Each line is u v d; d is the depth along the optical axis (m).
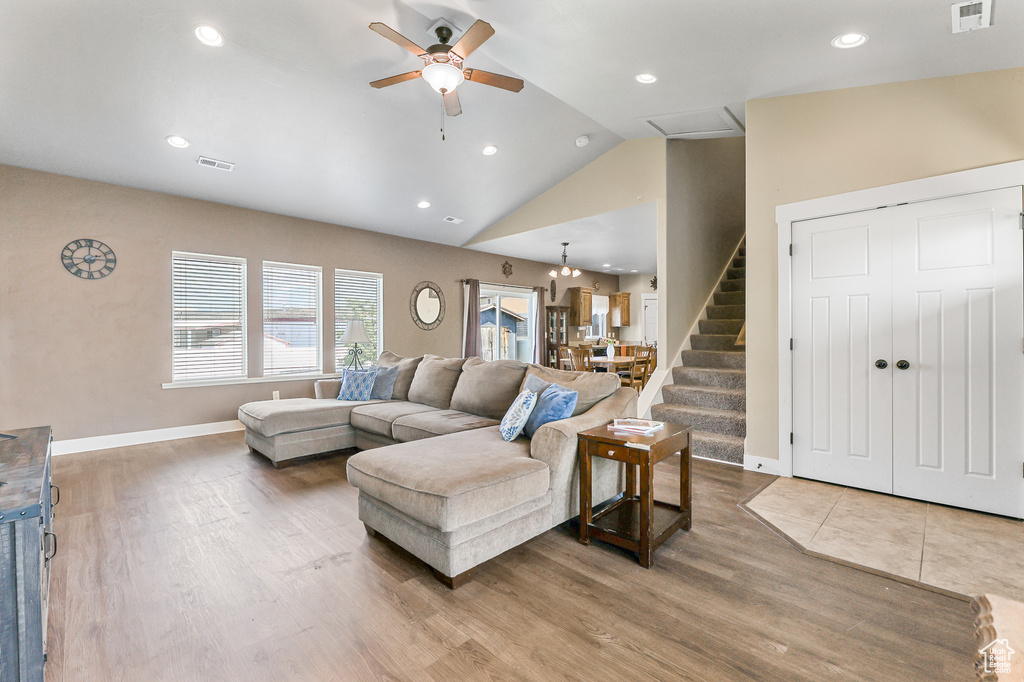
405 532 2.20
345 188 5.13
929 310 2.88
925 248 2.88
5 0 2.54
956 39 2.40
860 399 3.16
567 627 1.74
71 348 4.28
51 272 4.18
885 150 3.04
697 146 5.38
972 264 2.73
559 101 4.18
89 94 3.29
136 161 4.14
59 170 4.15
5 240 3.98
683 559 2.25
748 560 2.23
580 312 9.56
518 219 6.35
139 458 4.12
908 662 1.53
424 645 1.65
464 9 2.71
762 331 3.61
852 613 1.81
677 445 2.42
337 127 4.05
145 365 4.67
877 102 3.07
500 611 1.85
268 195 5.07
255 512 2.89
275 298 5.58
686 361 5.03
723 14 2.37
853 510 2.81
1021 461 2.60
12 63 2.94
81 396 4.33
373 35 3.11
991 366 2.68
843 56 2.71
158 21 2.82
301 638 1.70
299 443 3.95
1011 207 2.61
